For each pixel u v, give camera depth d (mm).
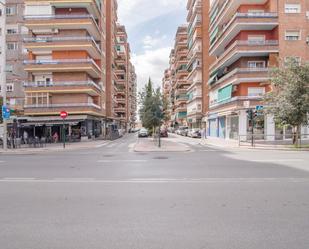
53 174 10297
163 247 4078
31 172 10812
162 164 12734
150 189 7695
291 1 31531
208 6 52875
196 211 5715
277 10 31625
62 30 37469
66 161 14344
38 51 36906
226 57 35594
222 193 7176
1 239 4445
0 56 42750
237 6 34625
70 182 8758
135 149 21047
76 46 35938
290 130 30078
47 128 35719
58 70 36250
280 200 6480
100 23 44219
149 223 5055
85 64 35719
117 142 32656
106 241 4312
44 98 35562
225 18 38688
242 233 4562
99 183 8562
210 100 45969
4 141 22094
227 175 9758
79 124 35812
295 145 21719
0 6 42656
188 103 67312
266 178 9148
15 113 34344
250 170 10781
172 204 6230
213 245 4129
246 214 5500
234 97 32281
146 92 33625
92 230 4758
